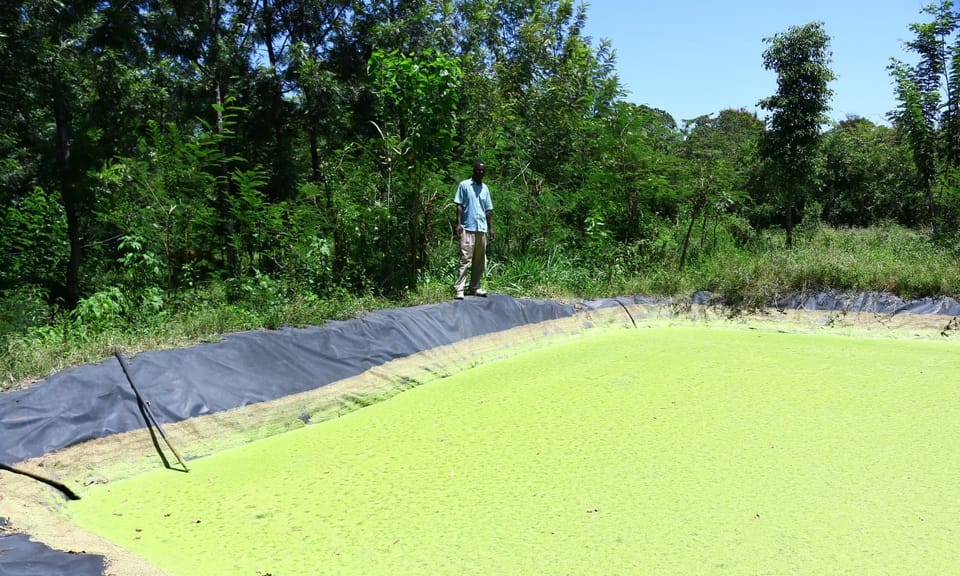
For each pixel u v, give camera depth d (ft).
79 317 23.13
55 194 38.32
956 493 14.79
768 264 35.50
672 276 36.88
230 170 47.47
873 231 55.01
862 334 30.78
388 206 32.09
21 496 13.79
